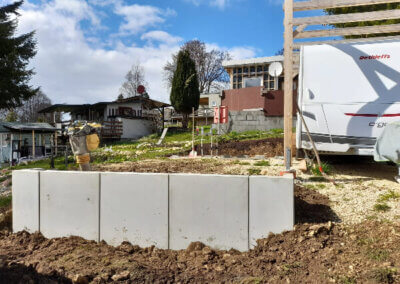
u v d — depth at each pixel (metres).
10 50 24.56
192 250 3.84
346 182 5.26
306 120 5.91
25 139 21.52
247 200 3.76
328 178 5.25
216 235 3.86
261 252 3.54
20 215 4.61
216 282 3.06
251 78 21.97
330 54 5.79
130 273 3.24
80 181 4.29
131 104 30.05
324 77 5.80
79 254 3.81
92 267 3.40
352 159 7.30
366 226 3.71
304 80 5.91
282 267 3.15
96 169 7.30
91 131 5.68
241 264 3.37
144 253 3.92
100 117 31.73
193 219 3.92
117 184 4.15
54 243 4.21
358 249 3.28
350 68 5.68
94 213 4.26
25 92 25.59
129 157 10.61
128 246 4.06
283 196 3.65
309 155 6.58
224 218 3.83
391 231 3.52
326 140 5.80
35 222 4.53
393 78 5.45
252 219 3.76
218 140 12.72
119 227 4.16
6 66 23.89
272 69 5.90
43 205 4.48
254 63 21.33
